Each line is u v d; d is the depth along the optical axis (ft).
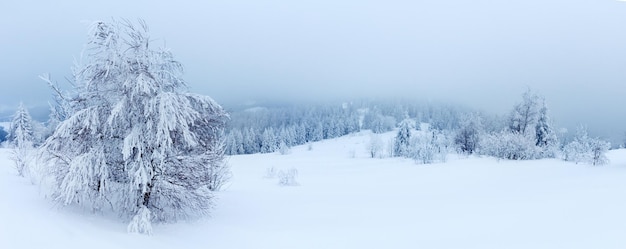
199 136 34.83
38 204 28.58
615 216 32.50
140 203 31.63
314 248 28.89
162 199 33.78
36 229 22.77
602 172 73.87
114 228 28.43
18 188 32.09
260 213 40.70
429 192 60.03
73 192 28.14
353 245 29.60
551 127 139.85
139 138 30.50
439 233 32.30
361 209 44.19
